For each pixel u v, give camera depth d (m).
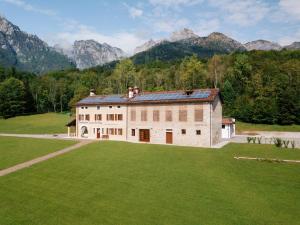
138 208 22.44
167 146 48.47
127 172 32.00
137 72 156.12
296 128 88.25
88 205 23.27
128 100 59.22
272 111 93.44
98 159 38.41
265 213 21.17
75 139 58.59
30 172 33.03
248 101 104.19
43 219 20.92
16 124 100.50
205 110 49.56
